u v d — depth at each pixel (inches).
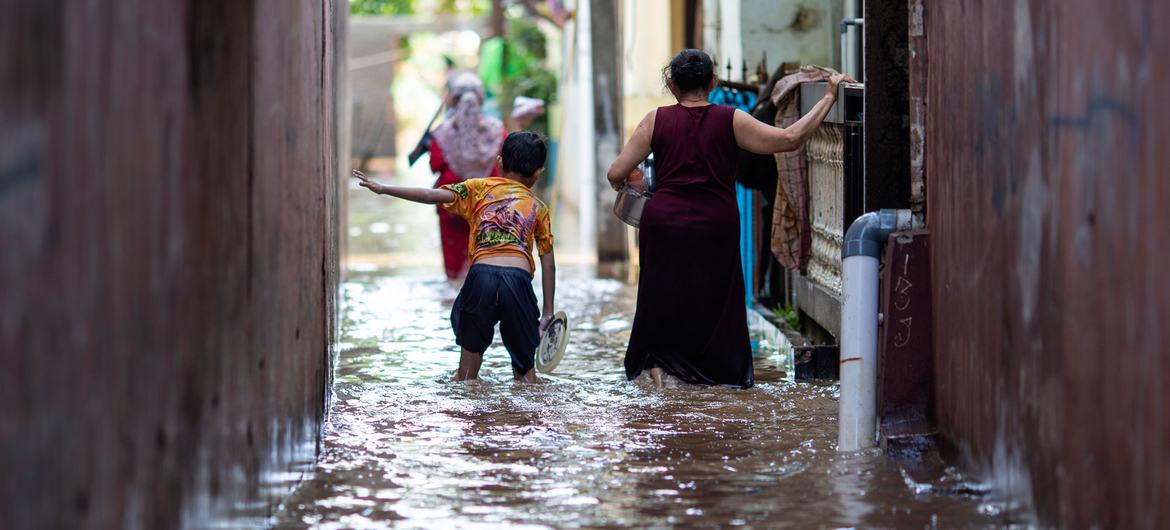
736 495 311.1
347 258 941.2
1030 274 252.4
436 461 347.9
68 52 145.1
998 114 275.9
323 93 401.7
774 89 540.4
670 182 466.0
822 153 516.7
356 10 2475.4
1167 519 182.5
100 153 156.1
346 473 334.3
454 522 287.7
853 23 520.4
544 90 1737.2
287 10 295.0
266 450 269.6
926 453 343.9
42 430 138.4
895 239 348.8
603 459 350.3
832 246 501.7
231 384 231.9
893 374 352.8
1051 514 239.1
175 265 190.5
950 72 324.8
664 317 467.2
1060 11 230.8
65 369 144.8
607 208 952.9
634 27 1055.6
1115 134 202.5
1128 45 196.9
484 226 473.7
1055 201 234.8
